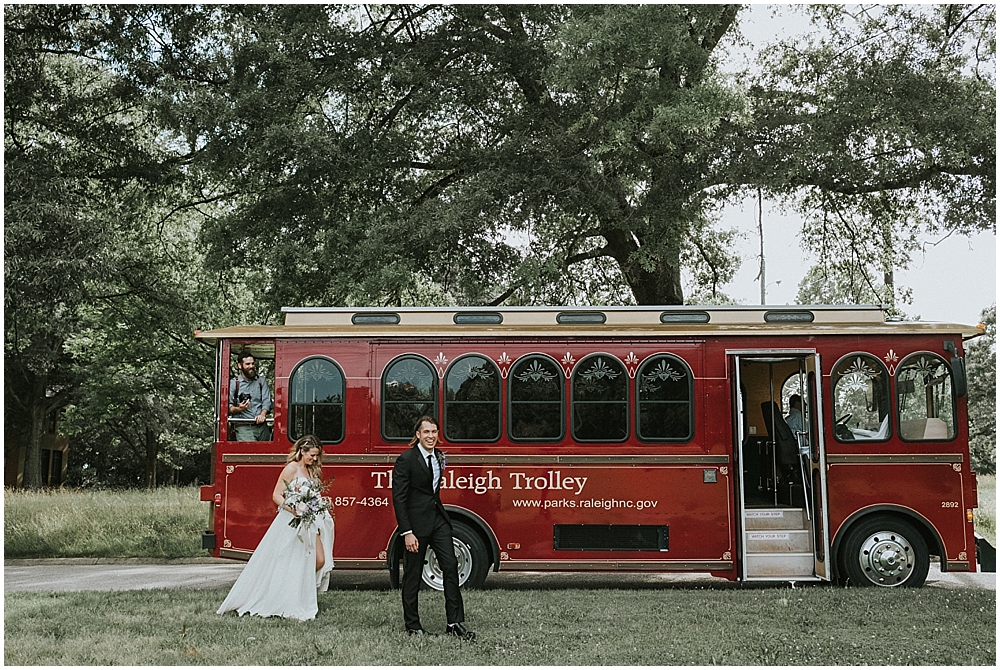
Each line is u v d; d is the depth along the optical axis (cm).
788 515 1075
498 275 1881
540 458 1079
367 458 1086
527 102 1912
